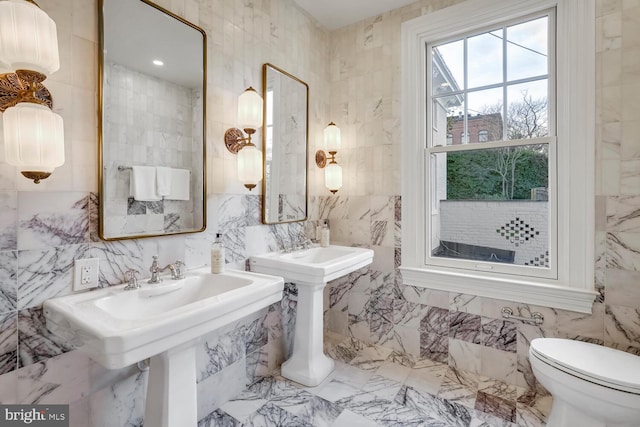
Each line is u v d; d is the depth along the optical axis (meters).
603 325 1.62
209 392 1.60
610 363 1.29
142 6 1.31
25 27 0.82
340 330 2.51
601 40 1.60
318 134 2.46
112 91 1.21
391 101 2.28
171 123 1.42
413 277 2.18
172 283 1.30
